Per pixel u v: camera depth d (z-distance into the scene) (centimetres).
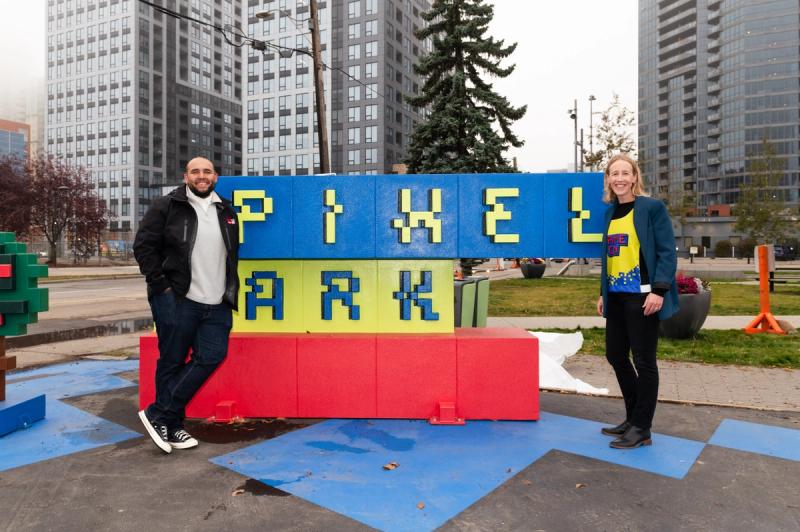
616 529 244
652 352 348
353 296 429
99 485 291
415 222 420
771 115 9644
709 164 10412
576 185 412
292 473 307
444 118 2136
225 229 356
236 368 414
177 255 343
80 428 390
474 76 2280
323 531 242
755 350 670
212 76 11444
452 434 376
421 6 9169
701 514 259
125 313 1275
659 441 362
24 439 366
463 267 1952
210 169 353
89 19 10356
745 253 6444
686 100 10994
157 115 10294
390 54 8181
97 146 10294
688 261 5575
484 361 407
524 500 273
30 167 4569
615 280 358
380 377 411
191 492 282
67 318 1176
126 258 5238
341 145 8225
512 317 1070
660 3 11444
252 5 8862
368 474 306
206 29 11269
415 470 312
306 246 423
